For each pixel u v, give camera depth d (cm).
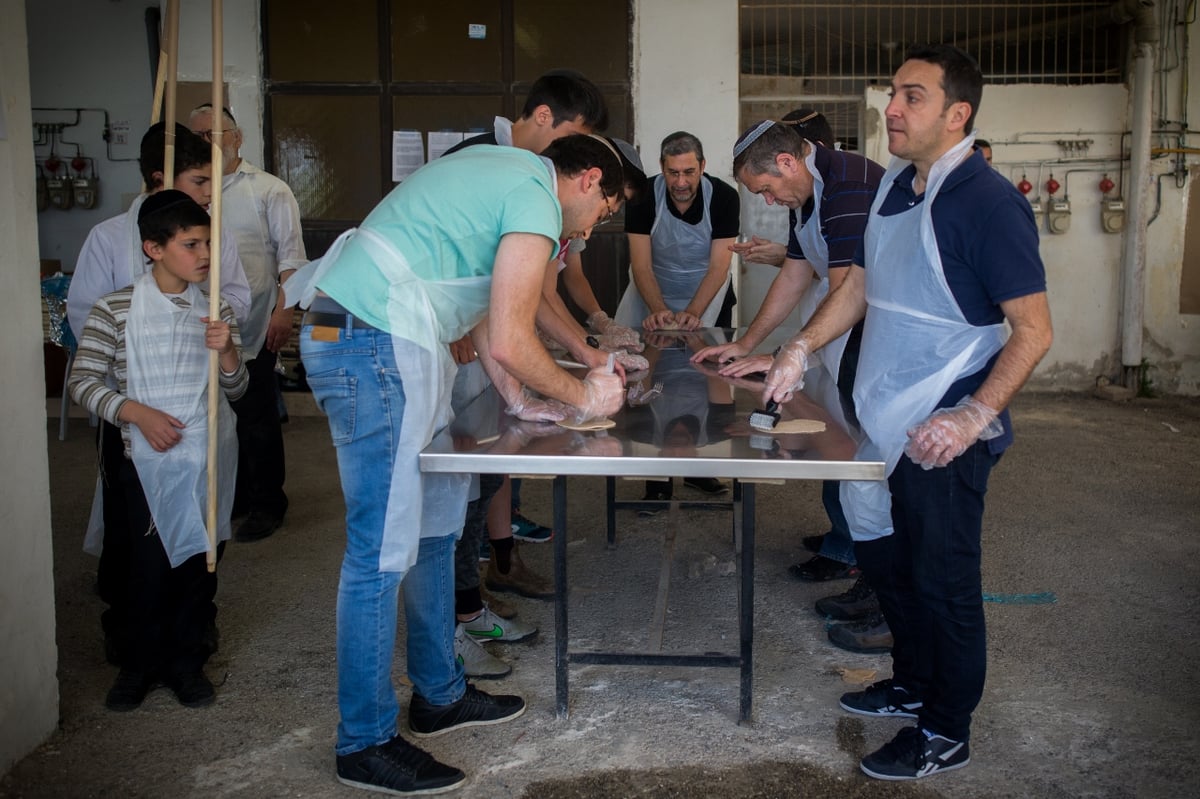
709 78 628
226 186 395
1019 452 549
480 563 375
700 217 432
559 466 206
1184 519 429
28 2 694
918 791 231
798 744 251
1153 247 696
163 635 275
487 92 629
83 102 704
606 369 244
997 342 221
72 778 236
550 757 245
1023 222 208
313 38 623
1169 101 682
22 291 235
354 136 632
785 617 329
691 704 271
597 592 351
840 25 707
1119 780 234
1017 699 272
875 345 230
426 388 214
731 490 468
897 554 250
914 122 211
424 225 213
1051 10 696
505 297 208
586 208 231
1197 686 279
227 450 279
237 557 389
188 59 623
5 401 231
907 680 262
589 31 625
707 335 411
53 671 253
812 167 299
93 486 483
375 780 229
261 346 404
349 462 218
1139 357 696
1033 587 352
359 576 221
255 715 267
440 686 252
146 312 258
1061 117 687
